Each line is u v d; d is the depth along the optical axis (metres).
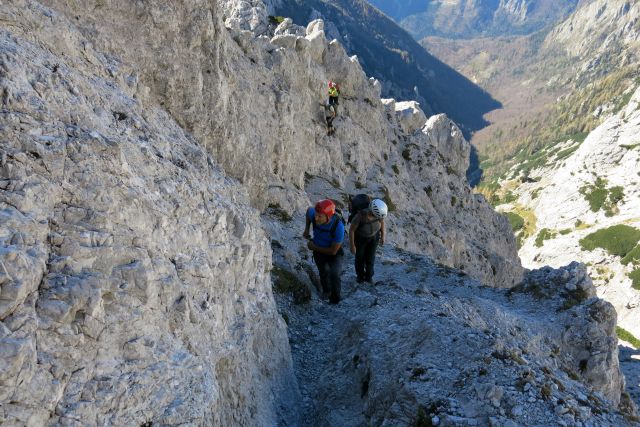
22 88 4.99
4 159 4.21
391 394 7.40
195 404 5.12
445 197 47.09
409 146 46.56
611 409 7.11
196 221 6.82
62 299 4.14
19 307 3.80
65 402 4.02
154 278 5.20
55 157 4.68
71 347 4.16
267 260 9.41
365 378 8.41
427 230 37.62
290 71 27.52
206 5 13.35
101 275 4.57
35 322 3.87
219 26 14.34
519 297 16.53
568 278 16.20
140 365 4.78
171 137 9.28
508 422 6.25
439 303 11.60
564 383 7.65
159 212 5.79
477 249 46.84
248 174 17.16
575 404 6.77
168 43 12.27
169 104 12.66
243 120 17.39
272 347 8.66
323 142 31.34
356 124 38.53
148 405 4.70
